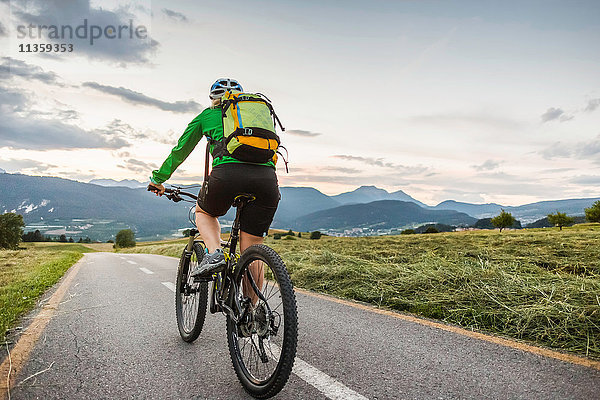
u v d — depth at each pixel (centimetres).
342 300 516
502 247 1005
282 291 213
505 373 261
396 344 327
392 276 593
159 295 604
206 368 286
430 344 325
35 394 243
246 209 268
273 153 249
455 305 436
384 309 460
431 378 256
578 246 940
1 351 329
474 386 243
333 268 680
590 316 342
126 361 301
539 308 369
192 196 331
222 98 272
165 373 277
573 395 228
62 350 330
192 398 237
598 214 6300
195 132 279
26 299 564
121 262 1440
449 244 1201
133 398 237
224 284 272
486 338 337
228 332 265
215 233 289
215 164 260
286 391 240
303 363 287
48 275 917
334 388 243
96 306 521
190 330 343
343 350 315
